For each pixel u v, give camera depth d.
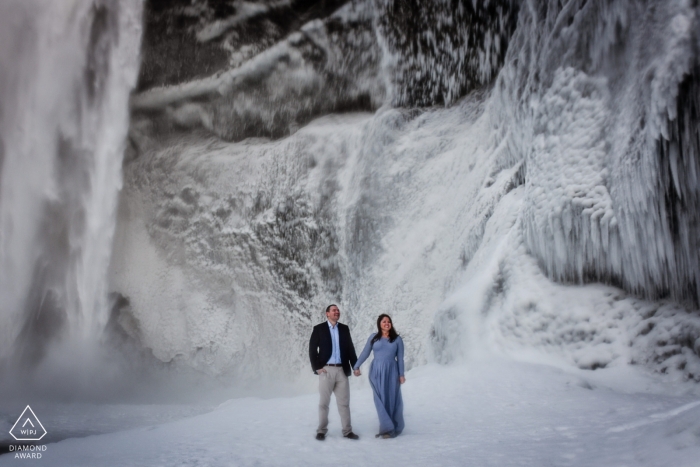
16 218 21.83
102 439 6.94
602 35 9.79
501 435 5.57
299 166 19.06
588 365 8.93
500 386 8.23
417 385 8.78
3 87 21.92
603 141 9.62
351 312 16.66
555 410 6.70
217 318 20.69
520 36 13.74
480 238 13.26
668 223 8.56
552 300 9.83
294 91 20.19
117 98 21.81
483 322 10.61
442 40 16.62
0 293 21.48
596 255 9.51
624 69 9.44
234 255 20.33
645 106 8.77
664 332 8.59
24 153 21.97
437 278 14.79
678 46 8.32
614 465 3.79
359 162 17.39
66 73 21.98
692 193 8.27
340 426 6.63
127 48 21.47
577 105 10.15
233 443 5.82
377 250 16.20
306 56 19.45
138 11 20.78
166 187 22.53
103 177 22.03
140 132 23.59
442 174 15.84
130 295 22.38
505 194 12.96
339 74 19.11
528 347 9.66
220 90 21.56
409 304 15.04
